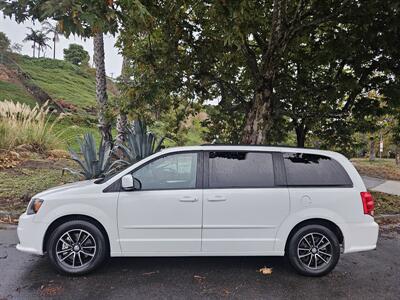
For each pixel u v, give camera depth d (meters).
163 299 3.72
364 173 16.39
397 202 9.13
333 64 9.48
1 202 7.46
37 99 31.02
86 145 8.15
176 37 8.00
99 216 4.28
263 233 4.42
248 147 4.71
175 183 4.48
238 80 9.80
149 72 8.32
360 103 9.37
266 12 8.50
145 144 8.59
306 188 4.51
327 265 4.45
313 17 7.93
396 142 13.16
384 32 7.64
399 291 4.04
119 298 3.71
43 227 4.24
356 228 4.47
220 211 4.37
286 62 9.59
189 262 4.82
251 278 4.33
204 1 6.46
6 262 4.68
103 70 10.63
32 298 3.68
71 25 4.04
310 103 9.40
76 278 4.21
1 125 12.80
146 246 4.34
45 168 11.09
